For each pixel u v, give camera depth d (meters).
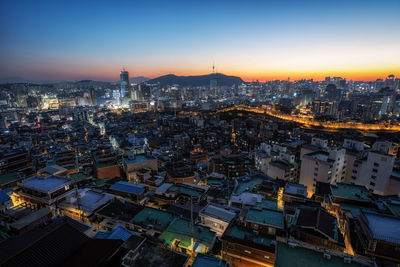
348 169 101.31
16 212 55.81
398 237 37.16
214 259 36.59
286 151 107.81
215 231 52.56
